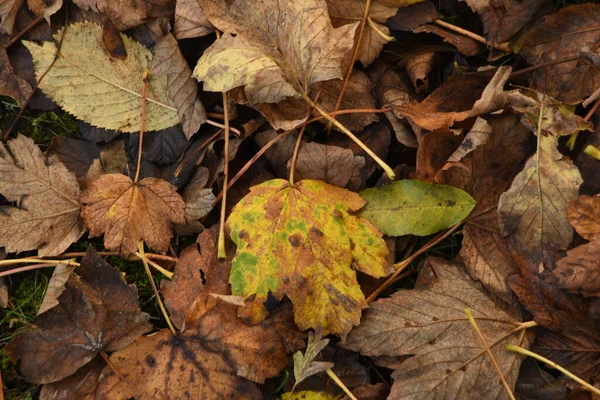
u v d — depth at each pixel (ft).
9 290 2.65
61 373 2.53
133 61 2.67
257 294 2.51
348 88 2.66
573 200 2.53
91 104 2.67
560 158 2.54
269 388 2.58
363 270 2.53
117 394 2.50
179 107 2.64
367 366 2.60
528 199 2.55
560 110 2.57
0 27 2.66
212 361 2.51
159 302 2.56
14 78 2.67
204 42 2.68
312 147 2.59
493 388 2.51
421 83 2.70
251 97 2.54
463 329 2.54
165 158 2.68
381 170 2.67
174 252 2.65
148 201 2.61
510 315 2.56
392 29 2.68
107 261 2.65
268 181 2.56
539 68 2.65
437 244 2.66
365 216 2.57
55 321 2.55
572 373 2.54
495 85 2.56
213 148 2.67
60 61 2.66
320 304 2.51
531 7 2.62
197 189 2.62
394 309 2.55
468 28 2.70
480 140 2.54
